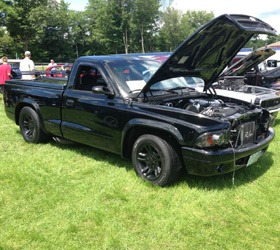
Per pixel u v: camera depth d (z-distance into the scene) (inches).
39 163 181.9
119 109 156.3
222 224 117.1
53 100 195.6
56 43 2470.5
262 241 106.4
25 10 1942.7
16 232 112.9
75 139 187.6
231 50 166.1
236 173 163.9
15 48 2011.6
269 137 163.0
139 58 193.2
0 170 171.8
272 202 133.3
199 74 177.0
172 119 137.3
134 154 155.6
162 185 144.6
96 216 122.0
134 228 114.8
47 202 133.8
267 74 351.9
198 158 131.3
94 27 3004.4
